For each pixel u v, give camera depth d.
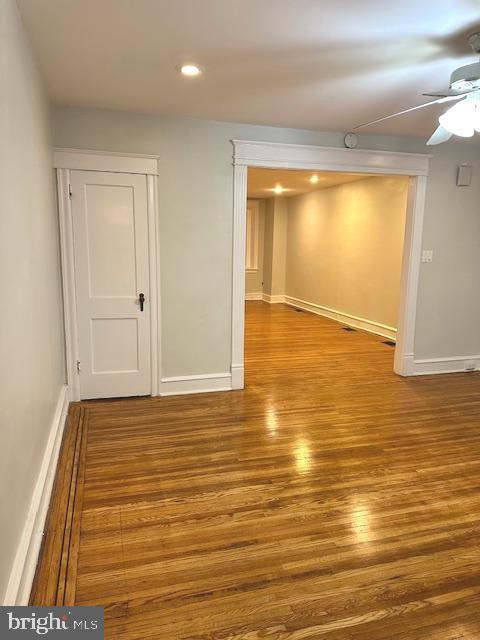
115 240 3.74
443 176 4.58
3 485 1.50
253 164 3.97
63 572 1.92
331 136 4.15
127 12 2.02
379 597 1.83
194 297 4.04
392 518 2.36
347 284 7.53
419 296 4.72
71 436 3.25
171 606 1.76
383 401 4.07
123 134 3.62
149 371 4.02
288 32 2.21
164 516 2.33
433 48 2.38
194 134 3.79
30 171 2.27
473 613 1.76
